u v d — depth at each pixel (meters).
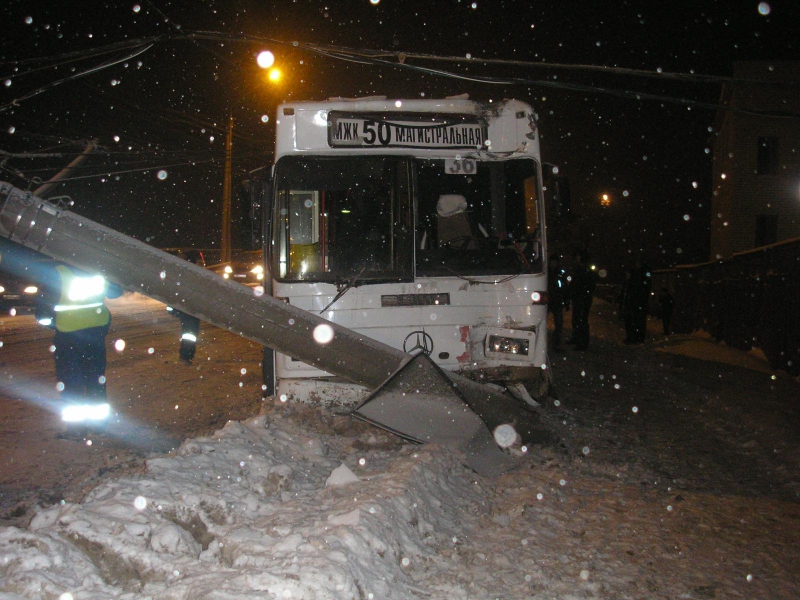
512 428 6.45
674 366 13.25
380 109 7.23
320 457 5.77
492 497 5.34
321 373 6.99
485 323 7.05
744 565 4.25
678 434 7.66
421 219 7.12
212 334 18.86
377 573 3.55
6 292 23.12
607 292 43.66
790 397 9.80
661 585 3.95
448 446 5.87
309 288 6.95
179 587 3.19
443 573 3.91
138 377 10.91
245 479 4.75
